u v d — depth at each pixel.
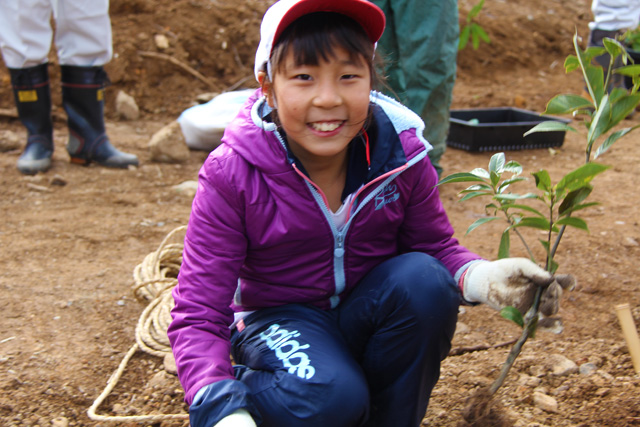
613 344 2.43
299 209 1.64
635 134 5.58
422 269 1.63
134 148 4.98
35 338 2.48
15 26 4.00
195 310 1.59
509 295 1.61
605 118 1.55
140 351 2.46
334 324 1.77
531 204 3.89
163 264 3.02
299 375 1.56
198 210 1.64
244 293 1.81
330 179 1.71
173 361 2.35
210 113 4.99
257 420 1.50
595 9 5.68
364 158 1.70
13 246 3.24
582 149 5.14
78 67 4.27
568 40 8.33
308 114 1.52
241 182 1.61
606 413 2.00
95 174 4.35
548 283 1.57
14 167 4.34
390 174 1.68
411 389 1.68
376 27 1.57
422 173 1.77
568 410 2.06
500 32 8.04
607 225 3.58
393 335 1.64
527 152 5.05
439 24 3.61
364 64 1.52
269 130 1.60
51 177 4.21
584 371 2.25
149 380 2.31
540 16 8.53
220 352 1.55
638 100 1.55
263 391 1.59
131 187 4.16
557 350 2.40
